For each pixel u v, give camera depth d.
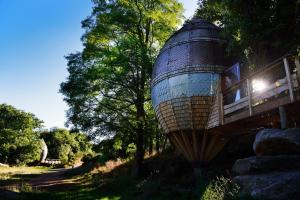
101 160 36.78
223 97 15.88
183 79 16.58
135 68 24.14
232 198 9.51
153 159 25.55
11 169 47.78
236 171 10.77
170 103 16.84
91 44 25.20
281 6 12.34
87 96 24.61
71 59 24.94
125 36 25.00
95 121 24.14
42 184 26.94
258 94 12.65
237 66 15.81
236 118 13.80
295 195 8.23
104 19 25.11
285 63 11.18
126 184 20.08
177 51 17.41
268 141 10.23
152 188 16.17
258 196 8.59
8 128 61.56
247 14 13.21
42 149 71.06
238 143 18.19
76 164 61.22
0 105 64.12
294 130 9.74
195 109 16.34
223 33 15.52
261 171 9.73
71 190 21.38
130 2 24.97
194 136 16.58
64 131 81.19
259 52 15.38
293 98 10.45
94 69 24.03
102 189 20.34
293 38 12.36
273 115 12.74
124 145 27.97
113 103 25.14
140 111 24.33
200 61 16.69
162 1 24.92
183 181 17.02
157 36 25.95
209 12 20.31
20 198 15.03
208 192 11.86
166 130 17.59
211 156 16.83
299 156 9.51
